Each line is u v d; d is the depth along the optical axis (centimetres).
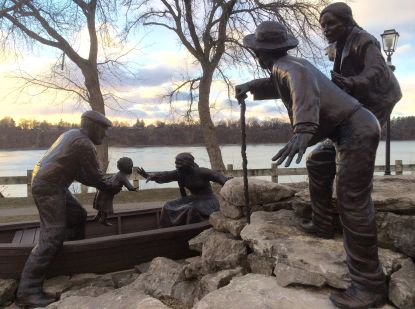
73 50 1532
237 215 393
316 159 326
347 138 267
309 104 251
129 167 465
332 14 328
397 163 1544
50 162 406
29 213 1097
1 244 404
